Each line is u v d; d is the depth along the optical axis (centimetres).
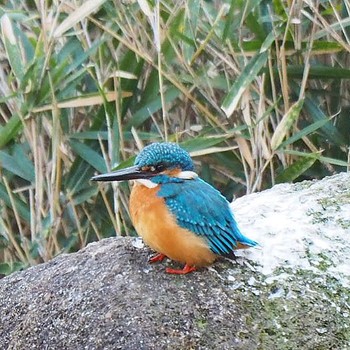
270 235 725
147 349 612
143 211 646
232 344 621
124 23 1060
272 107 1002
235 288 658
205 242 649
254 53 1052
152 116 1069
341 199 798
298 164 1024
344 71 1064
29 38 1114
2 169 1143
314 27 1023
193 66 1109
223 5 1050
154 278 665
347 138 1122
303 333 634
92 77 1079
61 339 645
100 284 664
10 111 1134
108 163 1061
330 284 672
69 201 1105
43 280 697
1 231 1081
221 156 1111
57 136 1028
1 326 687
